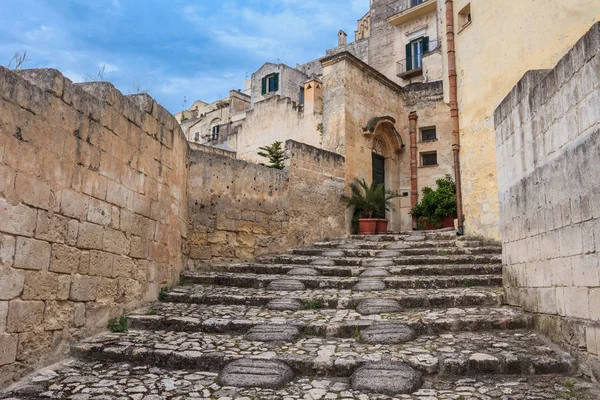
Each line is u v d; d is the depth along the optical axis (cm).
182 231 891
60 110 473
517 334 538
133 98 687
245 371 429
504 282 661
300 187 1250
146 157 685
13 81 405
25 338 419
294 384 422
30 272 425
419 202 1728
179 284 827
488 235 1083
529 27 992
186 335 556
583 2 892
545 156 515
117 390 398
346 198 1426
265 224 1124
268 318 603
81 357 484
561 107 473
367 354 471
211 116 3516
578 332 439
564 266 471
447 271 822
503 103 659
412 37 2372
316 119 1677
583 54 426
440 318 576
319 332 556
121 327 573
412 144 1764
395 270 838
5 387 391
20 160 412
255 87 3375
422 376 436
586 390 394
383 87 1711
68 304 488
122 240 607
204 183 994
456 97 1220
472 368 443
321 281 782
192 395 391
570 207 456
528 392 394
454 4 1247
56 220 466
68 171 487
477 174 1129
